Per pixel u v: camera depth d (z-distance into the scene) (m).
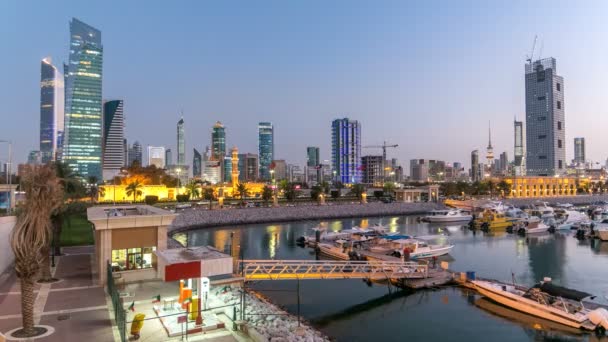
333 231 101.19
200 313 25.89
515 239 95.31
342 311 42.31
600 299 46.97
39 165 25.58
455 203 178.12
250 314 34.59
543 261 69.31
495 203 168.38
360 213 156.62
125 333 22.83
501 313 41.44
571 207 169.88
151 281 36.53
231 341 23.81
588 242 90.50
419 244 71.75
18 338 23.52
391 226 124.75
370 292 48.56
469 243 89.06
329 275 45.44
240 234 105.06
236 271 44.28
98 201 151.50
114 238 36.50
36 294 32.50
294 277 43.88
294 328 33.78
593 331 36.66
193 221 117.12
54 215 42.34
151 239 37.97
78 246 57.75
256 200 180.12
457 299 45.72
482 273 60.28
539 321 39.28
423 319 40.09
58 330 24.86
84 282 36.34
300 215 142.38
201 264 25.78
